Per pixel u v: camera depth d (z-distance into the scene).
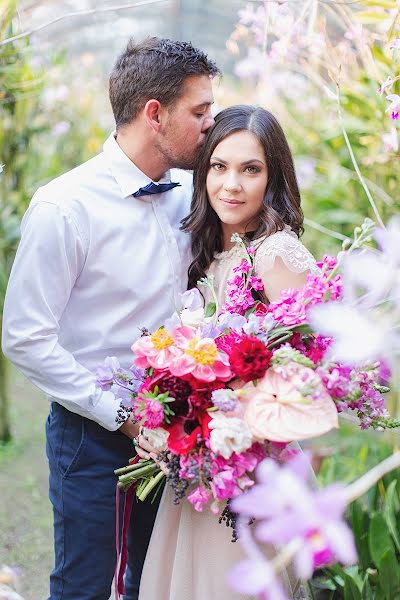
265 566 0.72
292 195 1.96
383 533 2.22
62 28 4.18
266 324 1.58
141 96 1.90
